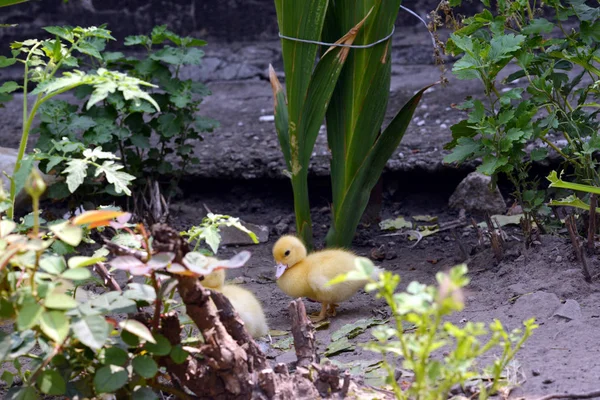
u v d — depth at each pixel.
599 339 4.21
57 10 11.48
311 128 6.08
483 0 6.03
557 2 5.78
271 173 8.14
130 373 3.24
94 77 3.32
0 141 9.09
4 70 11.20
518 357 4.05
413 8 11.45
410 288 2.60
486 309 5.02
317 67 5.85
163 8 11.60
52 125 6.81
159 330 3.30
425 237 7.19
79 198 7.18
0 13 11.38
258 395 3.36
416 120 9.12
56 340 2.74
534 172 7.74
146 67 7.43
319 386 3.55
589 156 5.63
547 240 5.71
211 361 3.24
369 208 7.58
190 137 7.68
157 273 3.31
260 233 7.39
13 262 2.98
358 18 6.00
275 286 6.19
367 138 6.20
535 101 5.75
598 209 5.18
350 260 5.18
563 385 3.62
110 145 7.25
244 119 9.70
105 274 3.84
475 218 7.52
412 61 11.13
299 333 3.86
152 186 7.66
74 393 3.35
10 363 4.61
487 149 5.53
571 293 4.97
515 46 5.34
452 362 2.64
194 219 7.86
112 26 11.62
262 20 11.66
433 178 8.08
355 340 4.82
